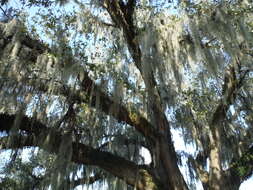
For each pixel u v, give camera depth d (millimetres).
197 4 7910
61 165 7527
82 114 8117
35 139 7465
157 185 7633
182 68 7953
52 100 7691
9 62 7188
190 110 10047
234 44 7812
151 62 7547
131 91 7992
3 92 7137
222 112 9648
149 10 8234
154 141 8039
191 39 7934
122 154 9203
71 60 7223
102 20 8883
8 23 7406
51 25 7641
